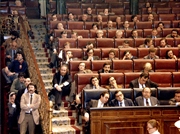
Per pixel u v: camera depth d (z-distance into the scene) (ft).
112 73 27.94
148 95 24.31
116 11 50.06
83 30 38.40
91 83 26.43
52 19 43.34
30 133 25.00
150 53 32.37
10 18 39.40
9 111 26.30
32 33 42.68
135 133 22.02
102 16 44.83
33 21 48.60
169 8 50.08
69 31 38.17
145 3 52.34
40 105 26.20
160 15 46.19
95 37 38.45
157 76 28.96
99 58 32.55
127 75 28.12
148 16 45.14
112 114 21.80
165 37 38.88
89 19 44.45
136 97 24.79
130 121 21.98
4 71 29.22
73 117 26.81
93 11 48.83
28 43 31.94
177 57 33.99
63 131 24.63
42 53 37.58
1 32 38.52
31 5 55.47
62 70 27.40
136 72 29.22
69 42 34.94
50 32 39.73
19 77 27.43
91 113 21.66
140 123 22.09
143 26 42.34
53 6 52.34
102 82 27.68
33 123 25.05
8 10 45.91
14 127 27.04
